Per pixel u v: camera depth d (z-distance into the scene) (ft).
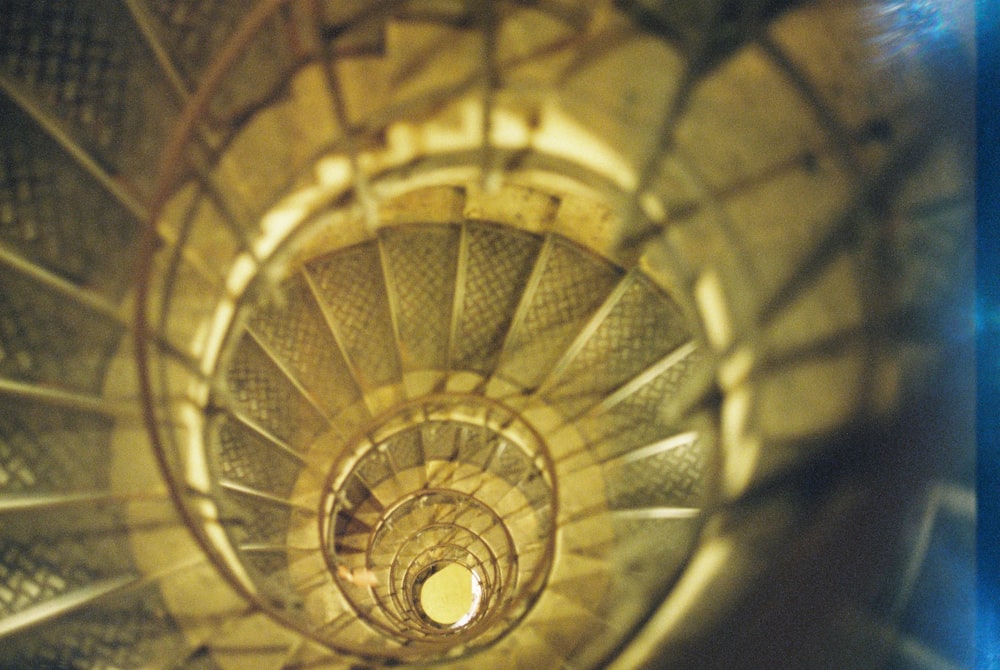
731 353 10.59
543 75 9.93
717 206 10.03
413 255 15.10
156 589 11.69
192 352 11.46
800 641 8.80
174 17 9.93
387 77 10.20
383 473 19.10
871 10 8.27
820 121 8.92
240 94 10.25
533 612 14.60
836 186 8.95
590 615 14.21
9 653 10.82
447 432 19.11
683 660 9.82
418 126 10.48
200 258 11.03
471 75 10.03
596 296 15.19
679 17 9.07
